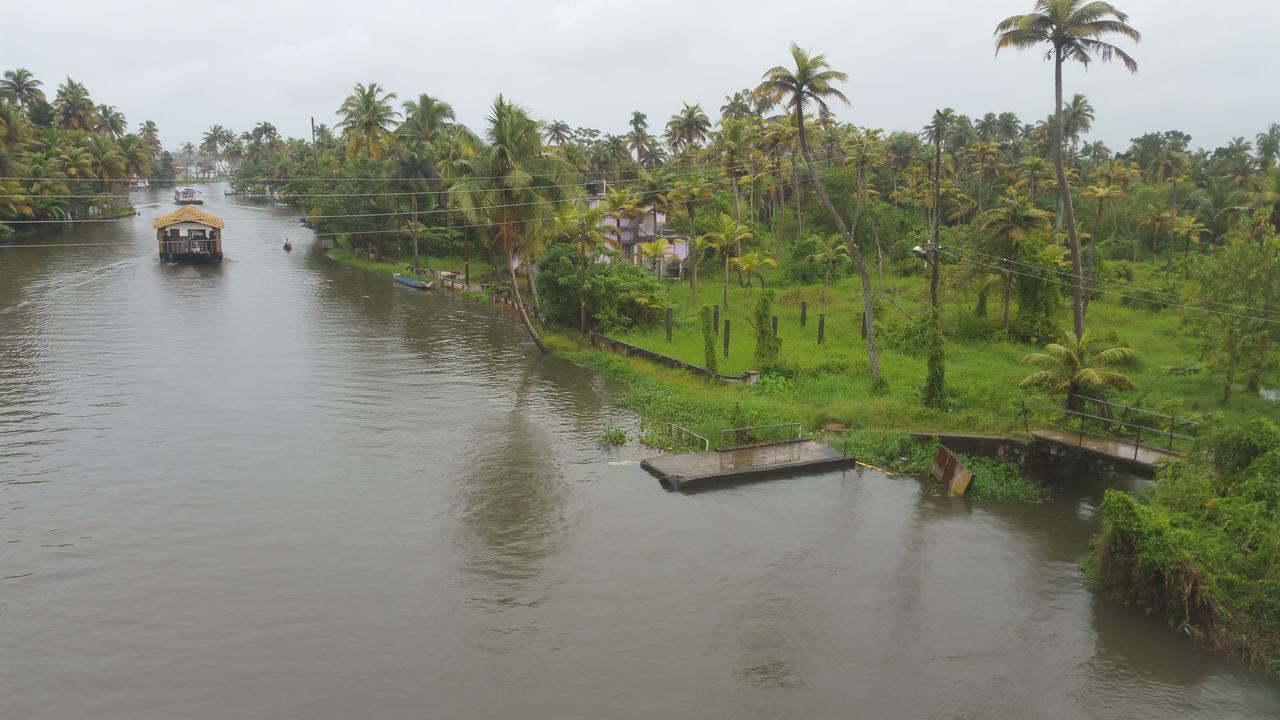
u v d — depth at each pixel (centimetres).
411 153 7556
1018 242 4328
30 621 1619
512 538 2058
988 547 2077
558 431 2945
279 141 18362
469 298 6094
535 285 5028
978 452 2711
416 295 6197
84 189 9831
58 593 1730
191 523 2094
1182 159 7900
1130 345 3978
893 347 4119
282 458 2588
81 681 1438
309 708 1381
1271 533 1703
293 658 1524
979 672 1542
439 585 1812
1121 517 1791
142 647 1545
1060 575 1931
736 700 1438
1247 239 3228
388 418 3056
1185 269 4594
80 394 3219
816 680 1505
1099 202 5809
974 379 3391
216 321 4822
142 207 12456
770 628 1673
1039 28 3219
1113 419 2581
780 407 3066
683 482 2397
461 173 3984
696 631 1656
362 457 2620
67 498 2223
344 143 13825
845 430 2903
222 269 7031
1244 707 1448
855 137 7250
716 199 7400
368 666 1506
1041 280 4272
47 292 5509
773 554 2008
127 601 1706
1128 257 7281
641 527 2144
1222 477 1977
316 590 1777
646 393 3353
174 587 1769
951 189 7894
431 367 3919
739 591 1820
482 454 2678
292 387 3444
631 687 1466
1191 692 1489
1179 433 2520
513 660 1538
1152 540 1728
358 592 1772
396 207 7531
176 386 3388
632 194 6500
